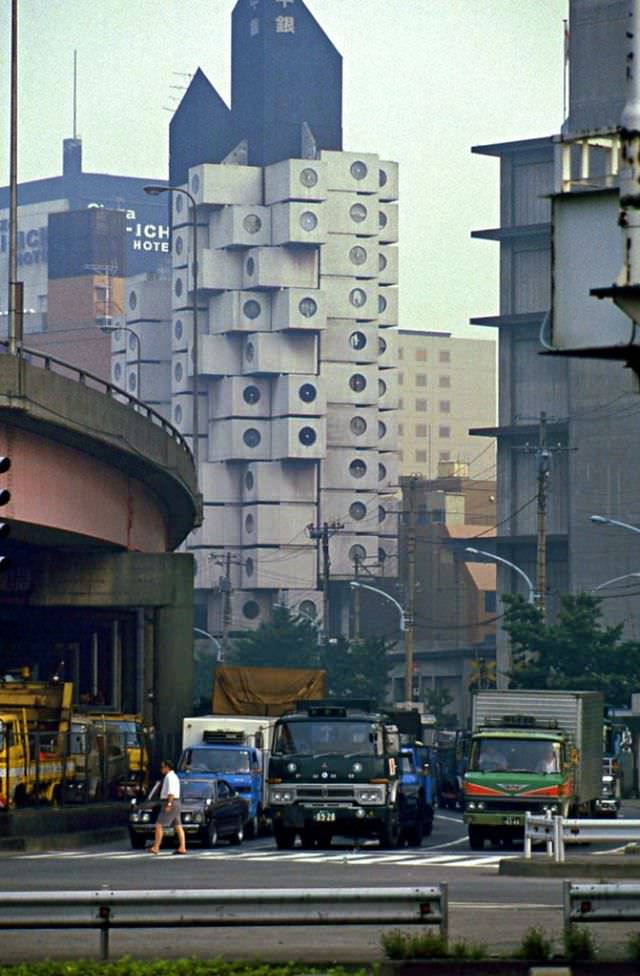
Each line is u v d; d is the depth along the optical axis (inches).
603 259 1067.3
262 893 1471.5
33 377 3814.0
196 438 6870.1
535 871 2805.1
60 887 2464.3
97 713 4901.6
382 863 3186.5
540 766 3799.2
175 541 7081.7
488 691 4293.8
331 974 1331.2
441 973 1384.1
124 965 1353.3
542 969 1373.0
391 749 3710.6
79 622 6348.4
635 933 1572.3
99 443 4320.9
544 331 1076.5
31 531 4379.9
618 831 2925.7
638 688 7381.9
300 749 3659.0
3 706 4318.4
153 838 3779.5
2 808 3907.5
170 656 5246.1
